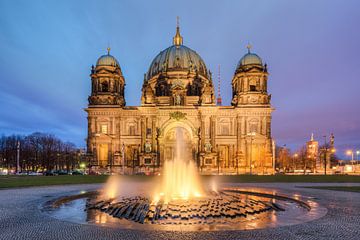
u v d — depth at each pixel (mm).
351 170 149750
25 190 43875
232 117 116312
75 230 19328
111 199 32500
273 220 22953
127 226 20422
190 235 18141
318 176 80188
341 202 31422
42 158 141625
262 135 112875
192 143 117062
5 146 151125
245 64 118312
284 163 180000
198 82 132625
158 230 19312
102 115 117250
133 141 117312
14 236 17969
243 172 112125
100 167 114812
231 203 29156
